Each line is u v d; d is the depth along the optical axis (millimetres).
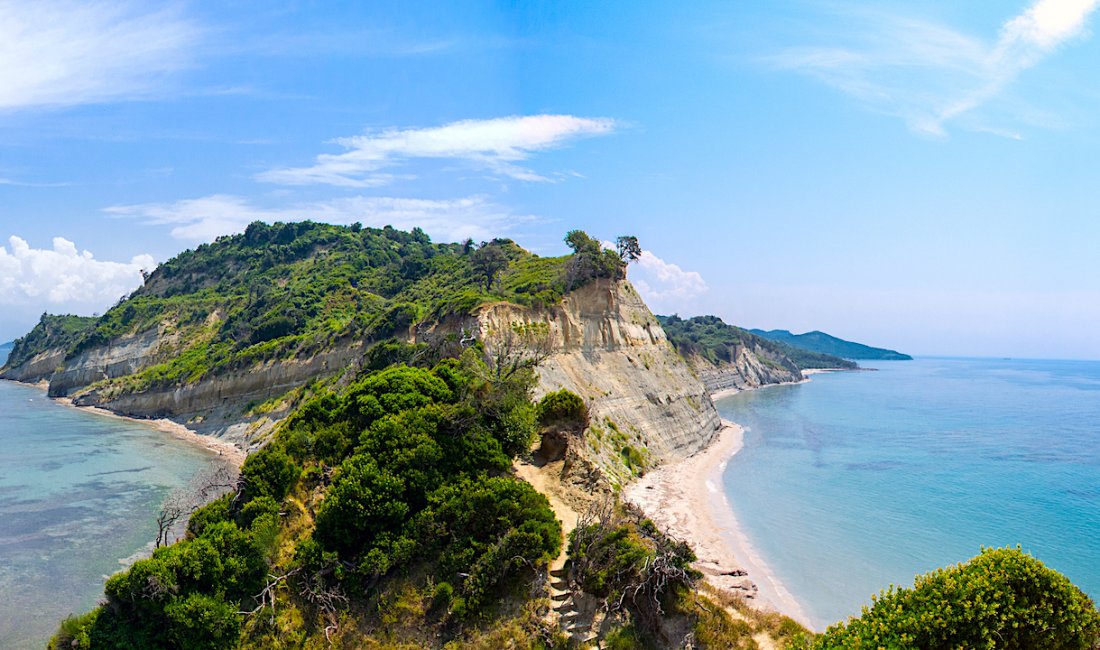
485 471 34625
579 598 28188
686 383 92000
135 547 46281
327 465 35750
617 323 84312
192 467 72500
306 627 28141
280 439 37625
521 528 29812
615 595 27188
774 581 39906
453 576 29266
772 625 28172
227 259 170250
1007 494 60812
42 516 53812
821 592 38406
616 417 70250
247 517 32219
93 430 99375
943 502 57844
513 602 28250
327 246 162125
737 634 26953
